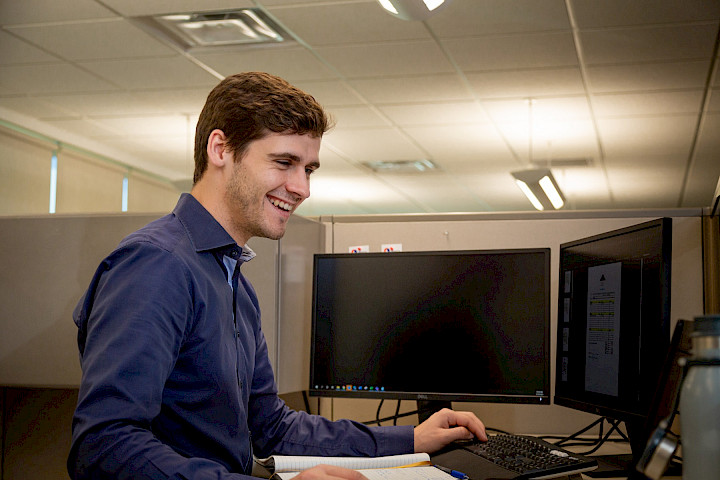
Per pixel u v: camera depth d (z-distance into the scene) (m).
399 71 4.56
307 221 1.67
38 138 5.95
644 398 1.12
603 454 1.37
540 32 3.90
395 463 1.17
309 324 1.67
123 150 6.55
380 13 3.69
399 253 1.54
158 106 5.31
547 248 1.45
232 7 3.66
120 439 0.81
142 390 0.85
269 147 1.00
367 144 6.36
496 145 6.33
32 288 1.52
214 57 4.35
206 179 1.04
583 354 1.36
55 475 1.67
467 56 4.27
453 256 1.51
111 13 3.74
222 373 0.98
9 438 1.70
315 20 3.80
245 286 1.24
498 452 1.18
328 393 1.53
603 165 6.94
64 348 1.49
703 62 4.29
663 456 0.64
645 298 1.15
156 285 0.91
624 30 3.85
